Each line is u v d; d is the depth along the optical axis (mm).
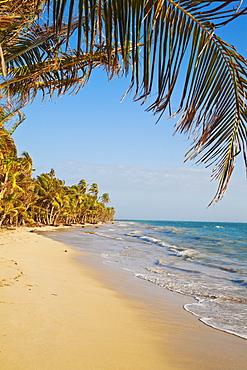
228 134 1801
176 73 1533
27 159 35438
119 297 7500
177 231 53281
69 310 5520
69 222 73000
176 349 4348
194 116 1674
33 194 42312
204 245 26562
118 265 13430
